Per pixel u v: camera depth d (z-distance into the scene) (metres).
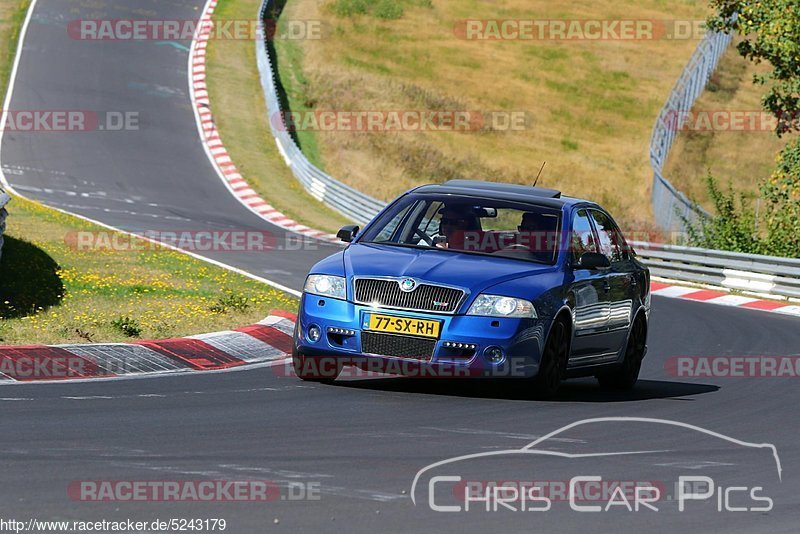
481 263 36.53
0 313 46.22
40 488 22.41
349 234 39.44
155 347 42.19
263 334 47.84
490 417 32.53
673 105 181.00
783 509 23.62
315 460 25.91
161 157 138.12
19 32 180.62
